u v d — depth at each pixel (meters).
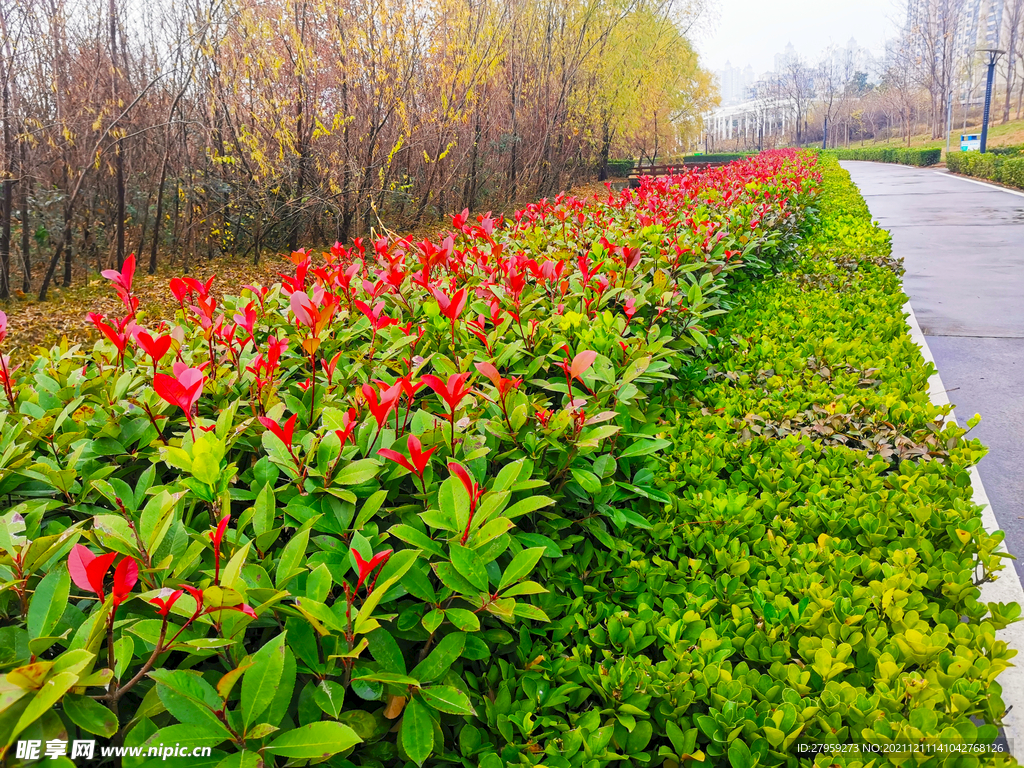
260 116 12.46
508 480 1.74
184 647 1.22
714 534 2.50
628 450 2.43
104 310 9.60
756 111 102.88
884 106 76.69
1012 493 3.63
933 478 2.71
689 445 3.14
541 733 1.73
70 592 1.50
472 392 2.27
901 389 3.67
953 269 9.47
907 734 1.54
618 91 25.44
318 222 14.00
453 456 1.90
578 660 1.88
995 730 1.60
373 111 13.58
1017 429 4.36
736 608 2.04
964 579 2.17
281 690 1.27
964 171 27.02
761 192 8.47
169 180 12.95
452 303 2.50
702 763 1.69
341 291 3.49
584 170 28.08
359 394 2.18
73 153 11.09
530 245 5.37
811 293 5.77
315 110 12.98
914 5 62.75
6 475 1.77
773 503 2.65
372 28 12.85
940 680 1.77
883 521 2.49
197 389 1.63
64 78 10.98
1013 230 12.53
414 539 1.60
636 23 25.73
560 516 2.20
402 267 4.02
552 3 19.91
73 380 2.31
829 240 8.61
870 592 2.11
